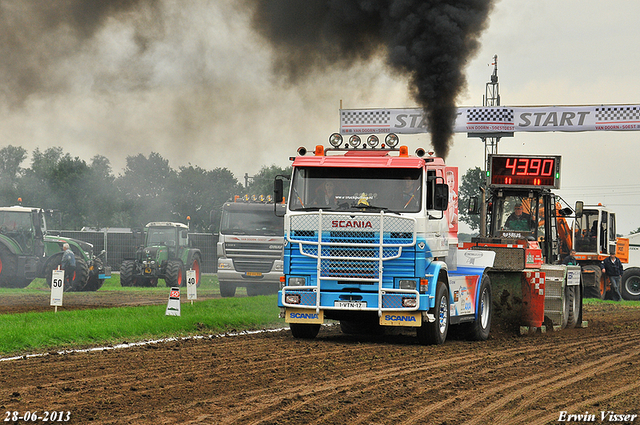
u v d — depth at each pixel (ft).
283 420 40.73
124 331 79.66
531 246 98.94
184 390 48.62
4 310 106.83
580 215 118.32
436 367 61.36
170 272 192.34
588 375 58.70
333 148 80.59
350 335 88.79
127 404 44.01
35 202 426.92
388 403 46.11
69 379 52.19
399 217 73.56
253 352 67.92
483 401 47.57
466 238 104.83
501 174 112.06
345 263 74.38
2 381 51.16
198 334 83.82
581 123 195.11
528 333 97.19
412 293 73.26
